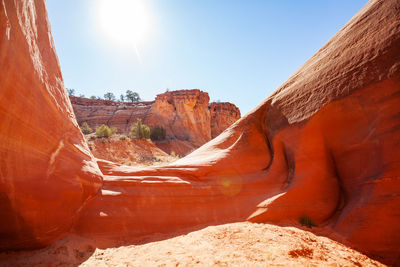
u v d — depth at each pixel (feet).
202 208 20.45
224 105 232.12
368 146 16.19
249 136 26.91
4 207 10.64
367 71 16.87
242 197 21.59
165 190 20.83
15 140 10.74
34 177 11.99
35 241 12.58
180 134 184.85
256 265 10.39
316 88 20.93
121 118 196.34
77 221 16.31
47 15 18.16
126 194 19.54
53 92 15.98
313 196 18.52
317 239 14.23
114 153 91.71
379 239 12.94
